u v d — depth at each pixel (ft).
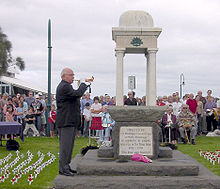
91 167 19.69
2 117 45.91
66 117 19.17
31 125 46.11
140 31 25.59
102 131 38.24
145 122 22.11
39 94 49.14
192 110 43.65
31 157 28.07
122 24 25.99
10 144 33.53
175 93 47.60
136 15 26.02
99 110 37.19
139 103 46.50
